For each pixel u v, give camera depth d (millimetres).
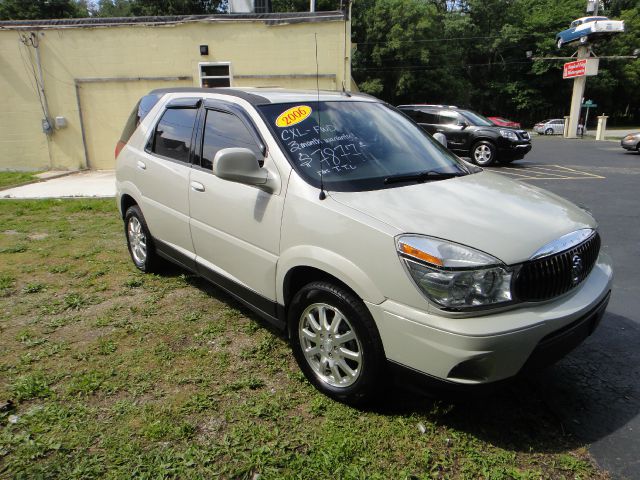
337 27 11742
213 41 12047
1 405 2762
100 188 10047
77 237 6344
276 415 2719
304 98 3643
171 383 3031
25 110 12469
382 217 2551
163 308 4121
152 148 4430
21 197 9062
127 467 2336
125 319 3902
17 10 38875
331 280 2777
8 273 4941
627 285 4820
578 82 31125
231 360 3305
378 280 2465
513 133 13758
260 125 3279
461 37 53031
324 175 2967
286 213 2932
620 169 13430
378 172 3125
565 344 2518
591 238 2828
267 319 3318
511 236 2479
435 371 2332
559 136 34812
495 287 2312
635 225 7074
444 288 2283
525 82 54188
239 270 3410
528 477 2311
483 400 2908
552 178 11617
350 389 2727
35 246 5918
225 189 3432
